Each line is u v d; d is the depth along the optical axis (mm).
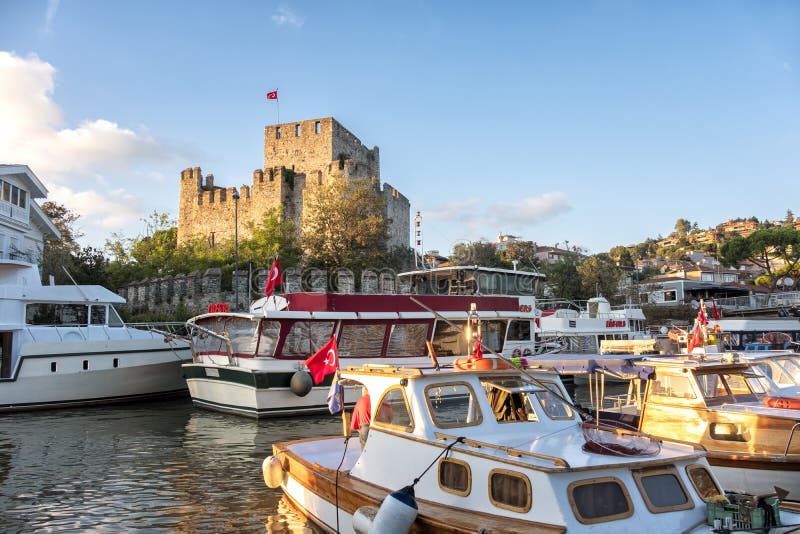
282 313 19406
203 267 49625
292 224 55094
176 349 23922
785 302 48656
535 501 6328
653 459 6734
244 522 9867
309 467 9562
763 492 10188
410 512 6832
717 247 146750
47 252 38500
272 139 69500
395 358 21250
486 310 23234
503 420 8148
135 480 12406
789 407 10875
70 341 21922
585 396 24641
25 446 15641
